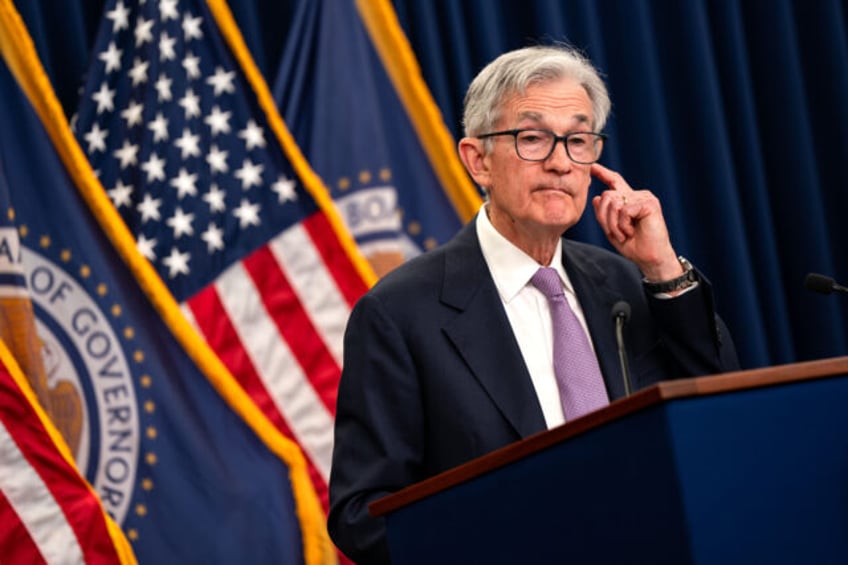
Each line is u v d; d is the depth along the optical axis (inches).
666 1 620.1
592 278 327.9
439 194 539.8
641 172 596.4
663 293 316.5
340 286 501.4
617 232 322.0
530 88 315.9
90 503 436.8
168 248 492.1
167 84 504.7
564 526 209.2
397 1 566.9
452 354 303.4
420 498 237.9
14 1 506.9
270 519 466.9
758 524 193.9
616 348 314.7
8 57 484.4
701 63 605.6
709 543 189.2
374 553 278.1
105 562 434.3
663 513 192.9
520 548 216.5
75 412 460.1
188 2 518.3
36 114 481.7
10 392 435.2
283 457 475.2
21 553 425.1
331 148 526.0
